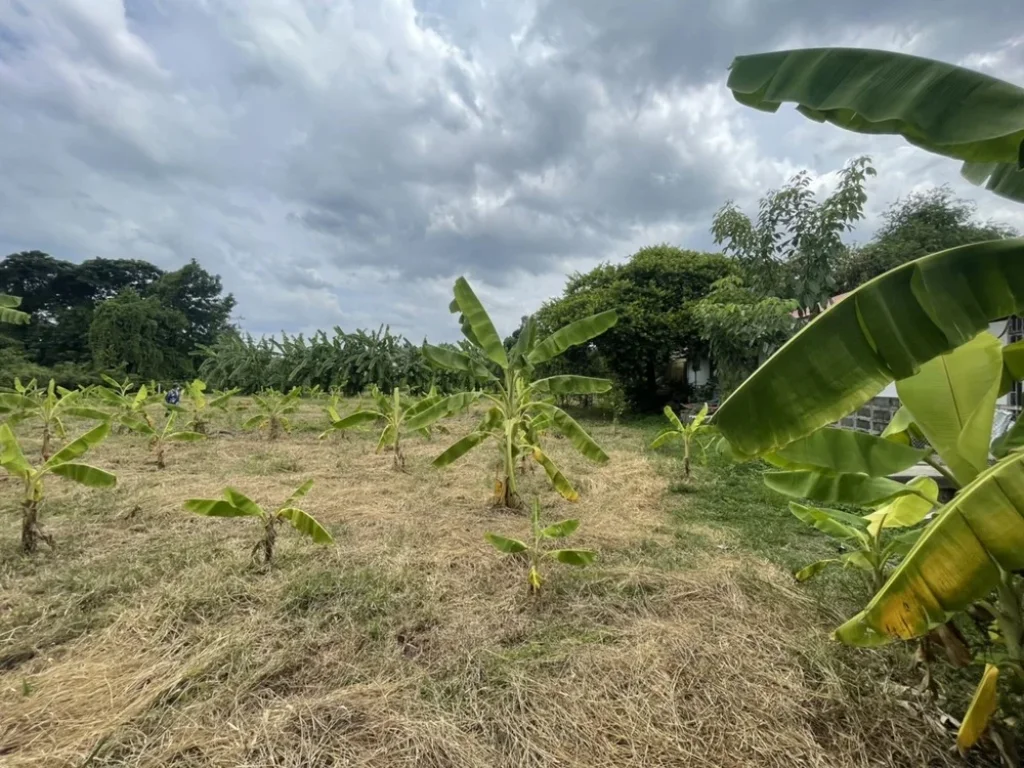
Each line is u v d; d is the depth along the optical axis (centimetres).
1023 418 208
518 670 230
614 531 431
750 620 270
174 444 798
